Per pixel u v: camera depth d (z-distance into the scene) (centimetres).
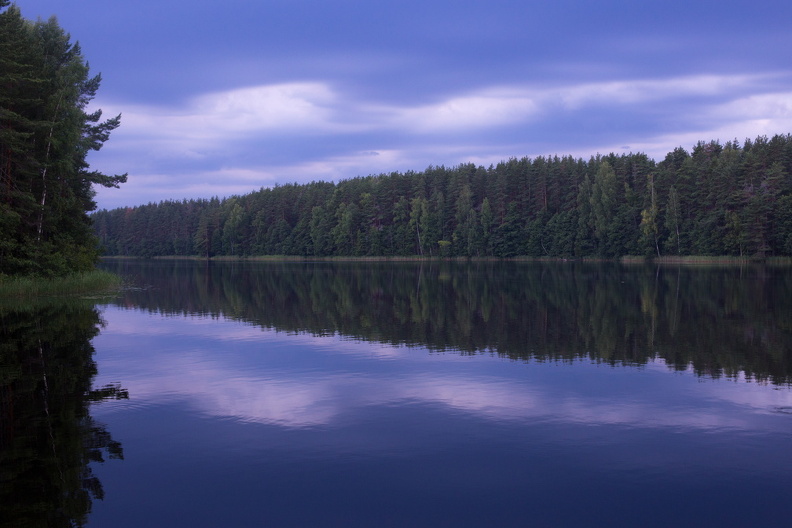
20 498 829
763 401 1293
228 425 1134
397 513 790
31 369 1639
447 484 874
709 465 941
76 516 779
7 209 3441
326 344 2047
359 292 4262
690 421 1155
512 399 1312
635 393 1359
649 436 1070
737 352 1859
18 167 3584
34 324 2550
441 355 1831
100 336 2239
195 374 1573
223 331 2377
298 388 1416
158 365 1692
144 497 833
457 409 1237
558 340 2105
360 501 822
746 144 10325
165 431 1098
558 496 837
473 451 999
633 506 809
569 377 1520
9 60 3325
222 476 900
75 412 1220
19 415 1198
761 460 959
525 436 1071
